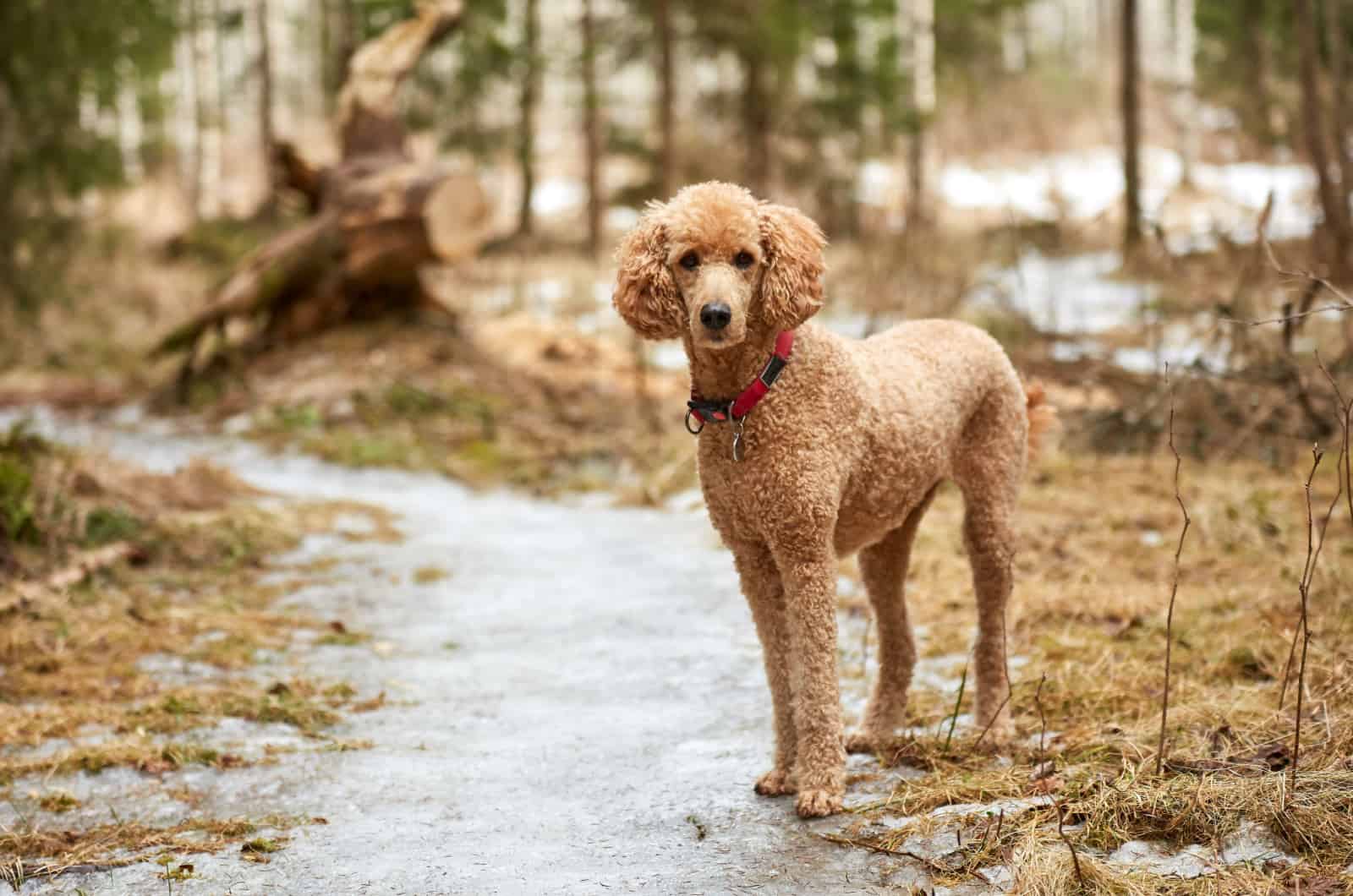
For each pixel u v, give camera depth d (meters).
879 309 12.13
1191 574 5.71
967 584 5.82
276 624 5.74
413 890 3.17
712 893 3.07
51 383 13.47
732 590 6.11
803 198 21.50
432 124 22.31
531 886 3.16
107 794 3.88
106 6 14.05
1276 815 3.11
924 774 3.77
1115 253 17.78
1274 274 8.58
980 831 3.26
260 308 11.95
